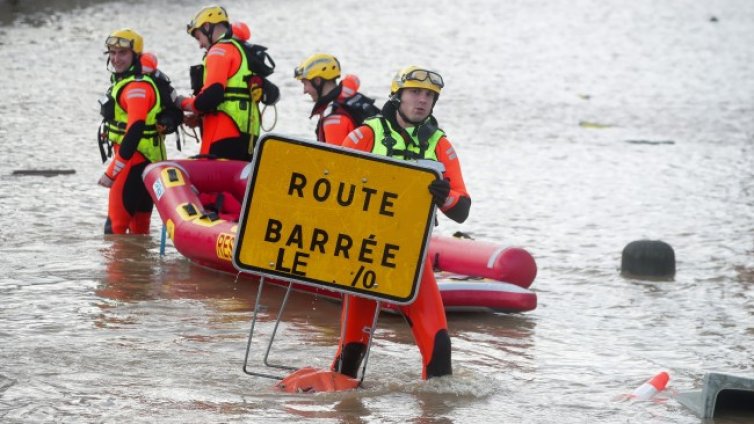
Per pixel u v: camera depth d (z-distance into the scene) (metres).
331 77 36.44
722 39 155.00
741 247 45.50
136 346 26.50
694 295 36.47
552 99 99.94
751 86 115.56
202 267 36.34
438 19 149.50
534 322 31.98
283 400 22.83
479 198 55.72
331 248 22.70
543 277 38.88
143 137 39.94
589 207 54.41
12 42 103.50
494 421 22.23
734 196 58.94
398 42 126.38
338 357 24.34
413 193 22.70
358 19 140.62
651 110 97.31
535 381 25.53
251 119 40.66
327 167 22.55
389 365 26.03
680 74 122.25
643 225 50.12
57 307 30.00
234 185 39.38
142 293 32.22
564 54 131.50
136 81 39.09
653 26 164.50
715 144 80.12
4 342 26.31
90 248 38.28
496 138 77.50
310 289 33.25
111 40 39.09
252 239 22.58
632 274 39.59
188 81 87.50
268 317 30.28
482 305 32.09
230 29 40.69
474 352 28.03
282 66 100.56
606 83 113.00
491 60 121.69
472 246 34.25
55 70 90.88
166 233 38.41
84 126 69.31
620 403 23.95
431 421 21.97
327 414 22.05
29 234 40.44
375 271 22.83
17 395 22.38
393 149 23.38
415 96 23.36
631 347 29.31
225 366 25.23
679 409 23.62
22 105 75.56
